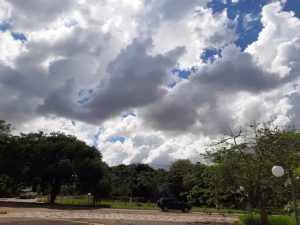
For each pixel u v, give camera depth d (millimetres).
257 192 26828
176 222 30734
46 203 57844
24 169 57406
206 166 28703
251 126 42656
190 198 31906
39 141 59750
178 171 86125
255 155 26047
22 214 33844
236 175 26797
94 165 58500
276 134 25125
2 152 56062
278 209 27406
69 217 31672
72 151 58688
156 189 87188
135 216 35781
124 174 97562
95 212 39531
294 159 23000
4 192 83938
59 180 59344
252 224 28344
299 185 20328
